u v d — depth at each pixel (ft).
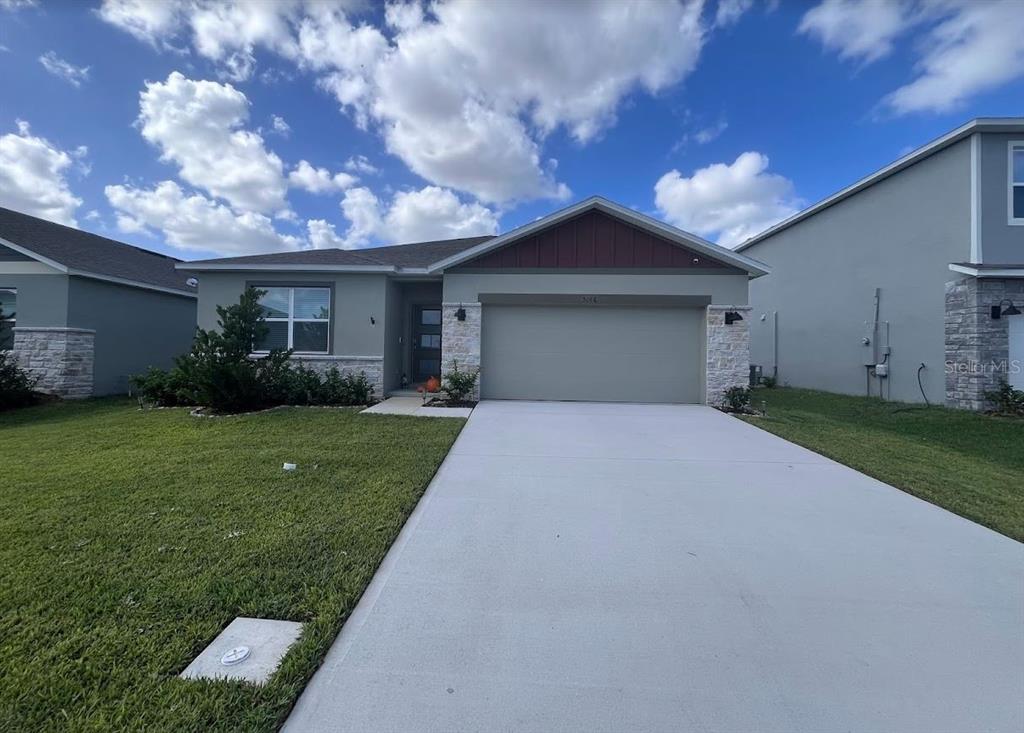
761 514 14.32
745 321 34.53
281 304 37.91
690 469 18.93
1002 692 7.20
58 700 6.49
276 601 9.01
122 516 13.03
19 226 43.21
